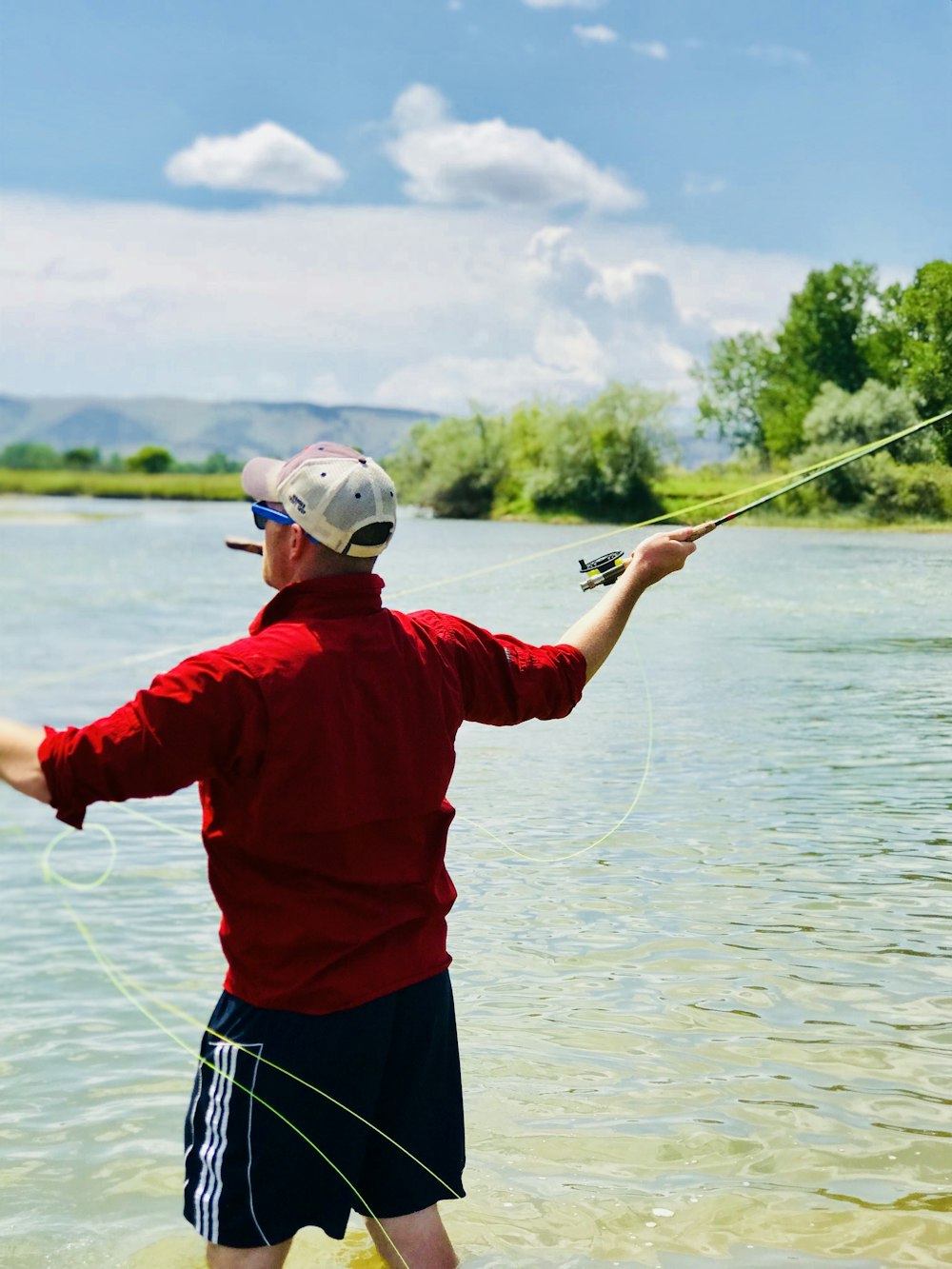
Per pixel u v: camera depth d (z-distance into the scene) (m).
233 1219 2.33
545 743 9.00
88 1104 3.68
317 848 2.29
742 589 18.77
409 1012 2.38
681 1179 3.19
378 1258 2.96
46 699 15.15
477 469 52.66
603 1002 4.29
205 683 2.20
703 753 8.64
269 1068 2.30
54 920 5.40
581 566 2.85
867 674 12.38
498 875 5.74
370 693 2.34
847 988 4.39
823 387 48.78
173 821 7.50
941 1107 3.54
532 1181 3.18
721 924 5.05
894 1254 2.84
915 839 6.35
